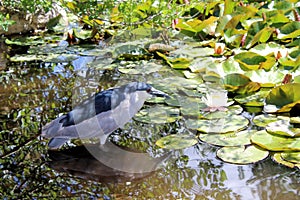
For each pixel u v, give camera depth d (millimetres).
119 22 4520
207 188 2318
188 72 3623
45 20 5059
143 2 4395
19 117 3076
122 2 4316
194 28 4516
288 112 3004
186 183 2371
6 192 2340
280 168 2434
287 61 3613
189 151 2656
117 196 2283
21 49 4398
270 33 4207
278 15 4625
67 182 2410
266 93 3314
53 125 2695
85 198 2271
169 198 2254
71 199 2268
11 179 2451
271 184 2312
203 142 2732
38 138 2828
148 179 2422
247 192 2266
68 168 2533
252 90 3346
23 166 2561
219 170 2459
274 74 3496
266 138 2660
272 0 5234
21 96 3373
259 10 4867
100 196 2285
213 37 4547
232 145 2664
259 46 3986
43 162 2598
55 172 2500
